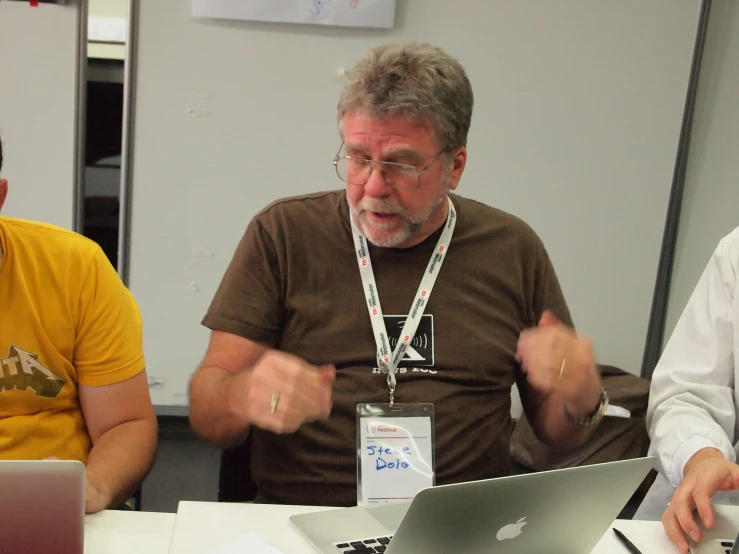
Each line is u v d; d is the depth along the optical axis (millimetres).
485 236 1454
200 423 1303
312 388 1080
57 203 2559
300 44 2512
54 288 1202
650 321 2773
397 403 1320
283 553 967
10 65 2455
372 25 2496
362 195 1312
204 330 2697
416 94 1263
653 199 2689
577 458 2389
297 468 1329
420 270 1405
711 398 1434
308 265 1389
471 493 770
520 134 2619
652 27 2570
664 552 1035
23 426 1195
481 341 1378
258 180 2604
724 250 1508
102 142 2527
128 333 1278
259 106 2549
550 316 1320
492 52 2555
